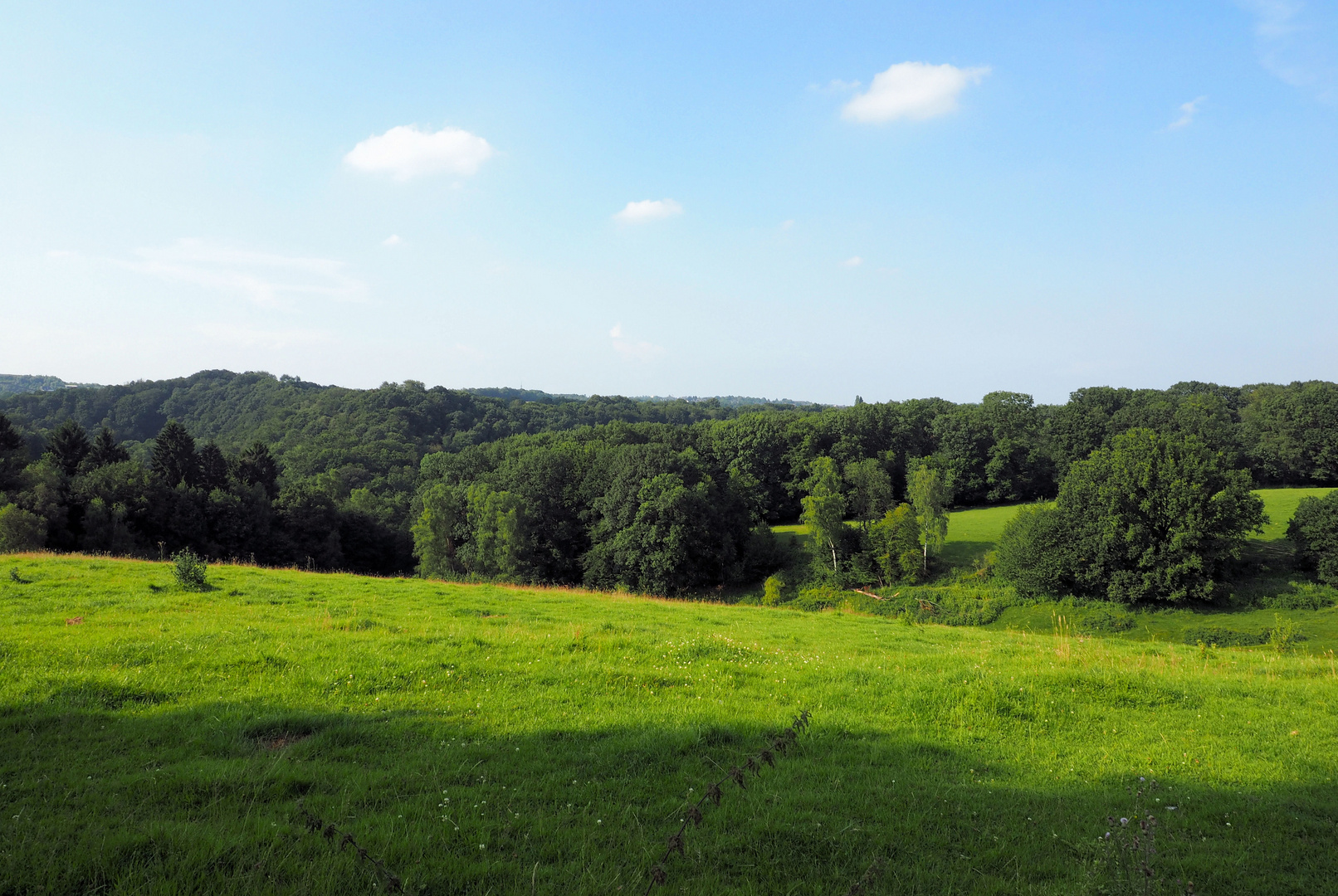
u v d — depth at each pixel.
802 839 6.62
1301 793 8.27
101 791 6.77
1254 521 48.00
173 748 8.12
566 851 6.17
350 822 6.42
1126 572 47.72
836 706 11.44
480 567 61.81
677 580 57.25
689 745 9.09
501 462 87.81
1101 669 13.50
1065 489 53.09
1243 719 11.12
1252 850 6.77
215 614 17.11
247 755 8.21
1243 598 47.38
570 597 27.97
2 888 4.94
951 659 15.27
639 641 15.35
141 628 14.61
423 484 93.38
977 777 8.61
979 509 90.69
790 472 90.56
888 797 7.75
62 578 20.95
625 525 59.16
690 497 57.91
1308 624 42.41
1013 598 52.06
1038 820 7.35
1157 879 5.80
